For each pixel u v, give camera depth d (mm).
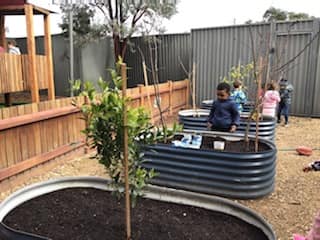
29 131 4434
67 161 5242
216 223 2312
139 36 13727
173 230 2197
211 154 3799
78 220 2303
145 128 2076
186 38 12992
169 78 13641
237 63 10805
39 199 2617
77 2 13523
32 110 4500
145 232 2164
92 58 14008
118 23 13570
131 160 2078
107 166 2082
